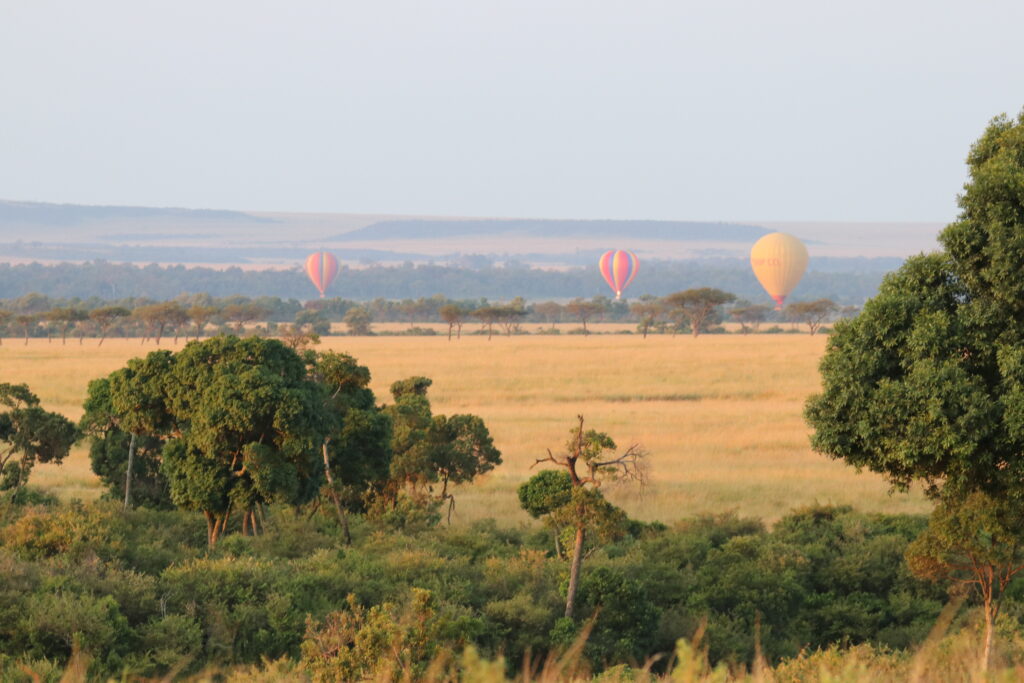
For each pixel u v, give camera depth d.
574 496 89.62
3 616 72.31
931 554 73.12
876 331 67.75
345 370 136.75
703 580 98.50
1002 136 68.44
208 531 123.38
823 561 104.56
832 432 68.75
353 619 65.06
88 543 100.50
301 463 121.94
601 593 86.25
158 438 145.88
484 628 76.50
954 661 40.06
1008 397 62.22
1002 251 63.22
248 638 79.81
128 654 72.50
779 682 46.62
